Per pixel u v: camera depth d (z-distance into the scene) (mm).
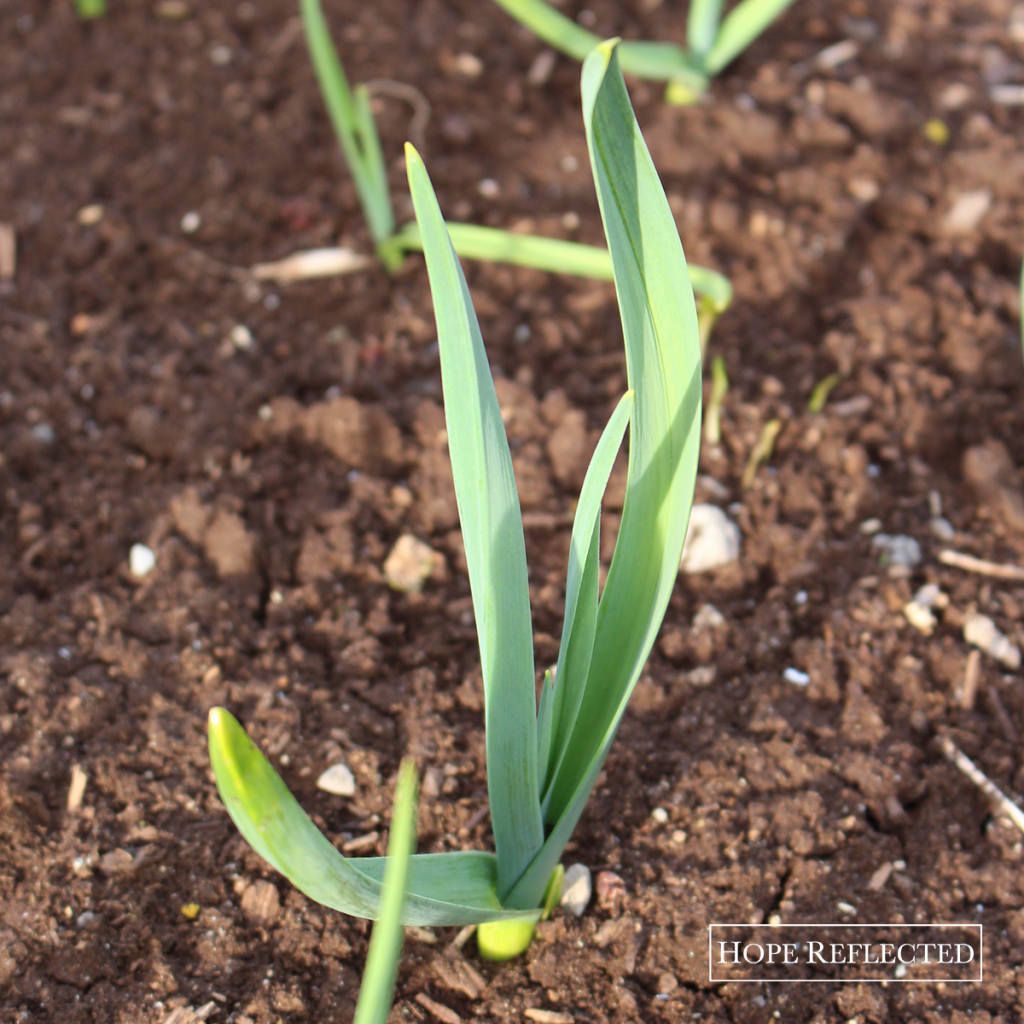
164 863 510
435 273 413
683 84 769
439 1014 487
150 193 729
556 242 610
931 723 547
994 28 867
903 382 632
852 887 510
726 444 614
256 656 557
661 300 425
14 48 827
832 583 580
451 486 602
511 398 619
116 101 785
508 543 426
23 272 688
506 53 816
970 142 773
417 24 834
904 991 491
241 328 660
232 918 499
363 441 608
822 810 521
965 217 723
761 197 729
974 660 556
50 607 563
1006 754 538
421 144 758
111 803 520
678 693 552
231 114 773
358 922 501
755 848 516
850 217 716
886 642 562
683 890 507
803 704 548
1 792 512
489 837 518
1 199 727
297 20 838
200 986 488
